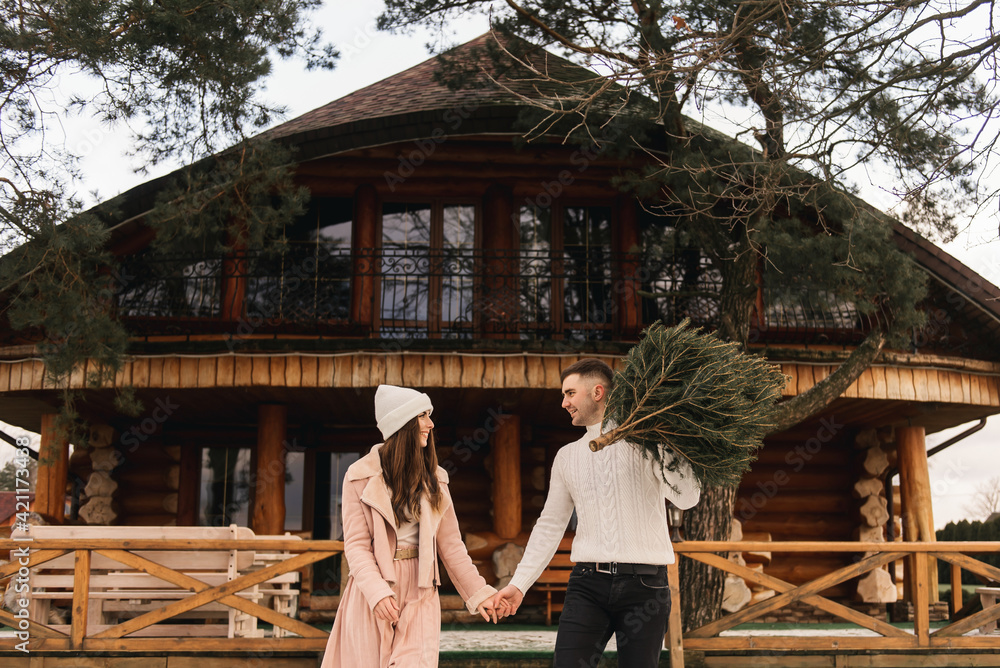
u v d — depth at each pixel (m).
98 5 6.73
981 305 9.09
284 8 7.32
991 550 5.56
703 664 5.43
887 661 5.49
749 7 6.57
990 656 5.52
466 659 5.47
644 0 6.89
